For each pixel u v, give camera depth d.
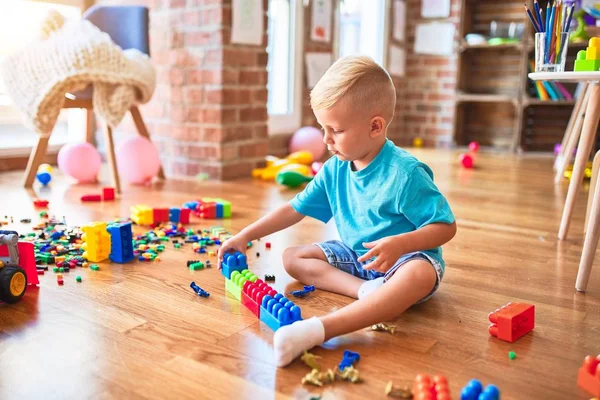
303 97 3.62
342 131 1.08
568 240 1.70
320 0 3.62
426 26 4.47
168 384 0.82
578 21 3.72
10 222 1.74
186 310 1.09
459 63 4.38
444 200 1.10
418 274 1.02
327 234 1.70
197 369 0.86
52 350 0.92
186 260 1.41
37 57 2.12
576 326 1.06
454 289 1.25
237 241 1.26
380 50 4.25
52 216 1.83
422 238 1.03
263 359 0.90
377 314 0.97
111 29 2.48
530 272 1.39
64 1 2.88
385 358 0.91
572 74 1.24
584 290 1.26
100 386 0.81
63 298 1.14
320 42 3.70
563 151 3.05
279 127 3.41
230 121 2.66
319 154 3.43
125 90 2.23
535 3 1.42
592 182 1.75
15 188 2.29
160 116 2.84
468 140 4.61
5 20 2.66
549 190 2.55
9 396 0.78
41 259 1.35
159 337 0.97
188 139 2.74
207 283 1.25
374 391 0.81
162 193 2.29
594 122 1.64
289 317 0.99
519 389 0.83
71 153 2.41
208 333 0.99
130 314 1.07
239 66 2.67
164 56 2.76
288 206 1.30
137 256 1.43
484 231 1.80
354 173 1.17
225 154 2.66
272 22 3.46
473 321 1.07
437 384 0.77
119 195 2.22
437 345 0.96
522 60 4.09
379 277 1.19
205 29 2.59
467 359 0.92
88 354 0.90
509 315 0.99
